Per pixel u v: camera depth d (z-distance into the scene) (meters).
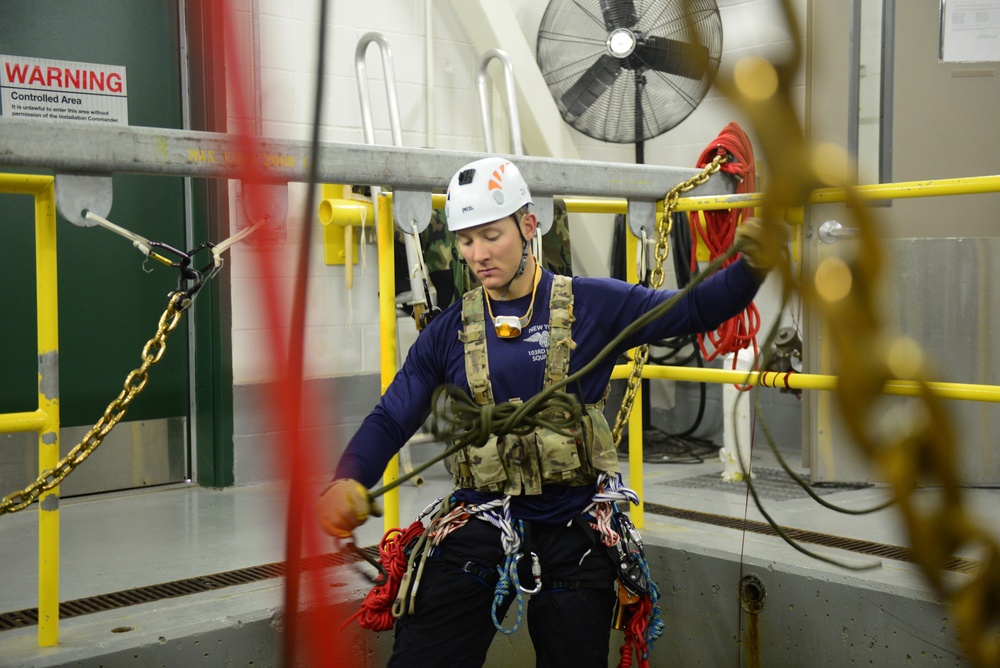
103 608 2.34
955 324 3.75
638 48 4.09
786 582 2.62
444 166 2.37
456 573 1.89
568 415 1.86
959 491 0.25
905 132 3.90
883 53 3.76
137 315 3.81
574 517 1.90
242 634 2.23
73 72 3.57
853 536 2.96
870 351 0.25
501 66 4.50
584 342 1.90
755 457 4.54
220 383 3.86
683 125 4.93
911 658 2.37
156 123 3.78
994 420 3.74
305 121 4.00
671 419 5.05
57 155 1.83
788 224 0.27
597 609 1.90
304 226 0.44
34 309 3.53
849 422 0.25
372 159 2.23
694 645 2.84
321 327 4.02
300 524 0.61
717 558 2.77
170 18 3.77
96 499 3.72
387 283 2.51
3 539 3.18
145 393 3.85
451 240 3.27
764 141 0.27
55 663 1.99
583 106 4.22
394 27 4.22
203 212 3.80
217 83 3.72
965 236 3.94
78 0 3.57
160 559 2.86
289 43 3.93
